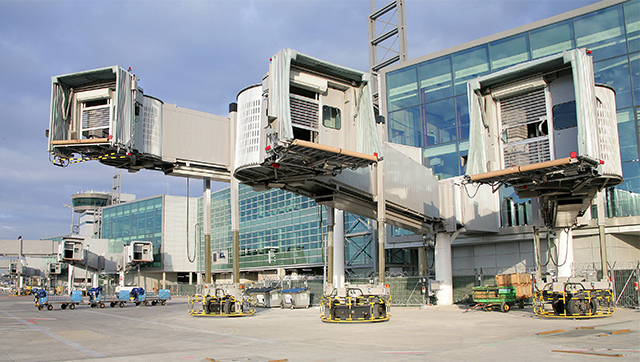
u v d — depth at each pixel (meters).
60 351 14.85
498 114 23.41
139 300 44.81
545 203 25.81
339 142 21.41
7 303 52.72
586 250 35.06
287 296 37.88
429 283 34.28
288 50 18.67
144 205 88.31
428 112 44.03
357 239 49.50
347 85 21.67
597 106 22.09
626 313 25.11
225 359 12.36
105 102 22.38
